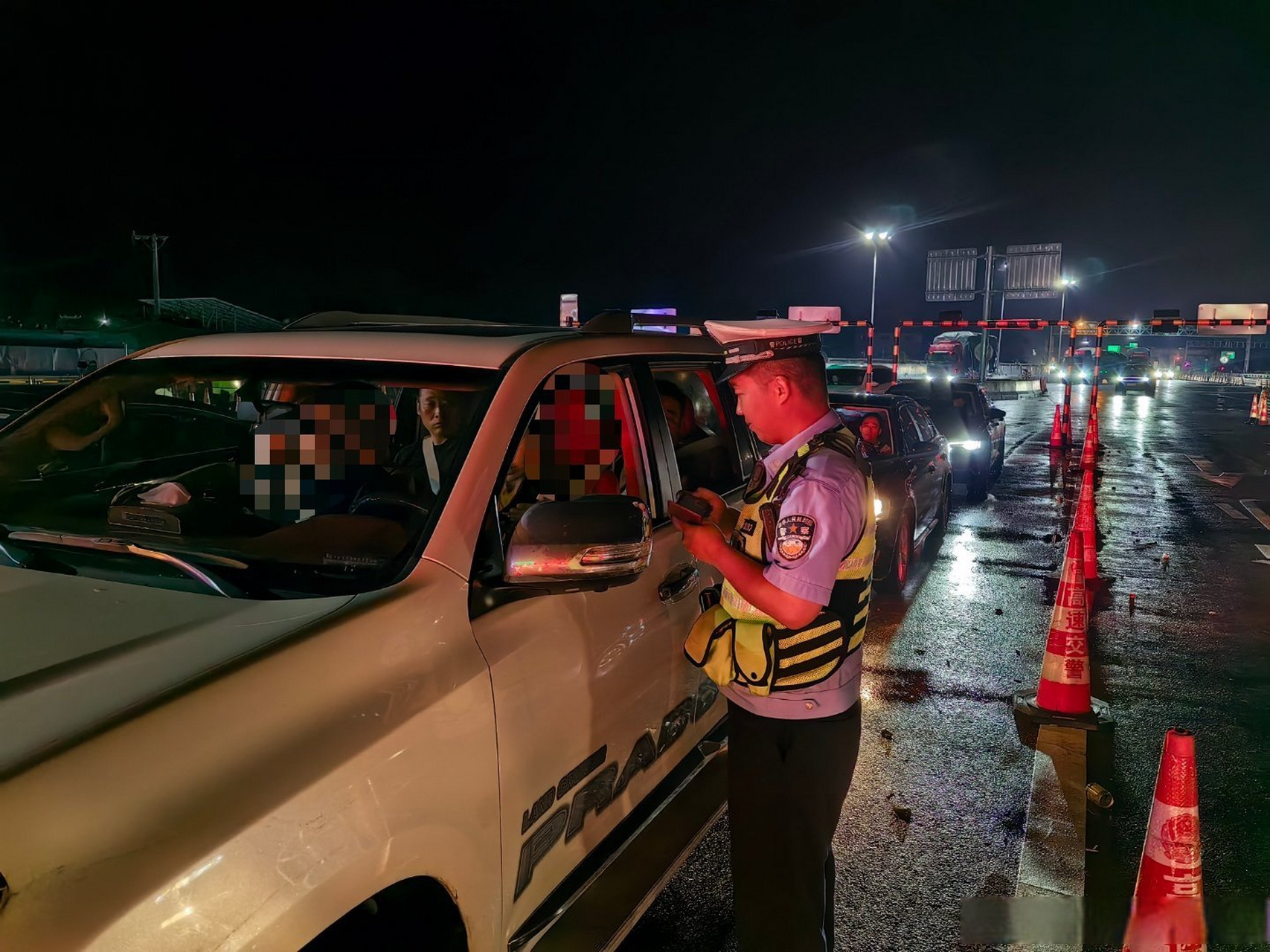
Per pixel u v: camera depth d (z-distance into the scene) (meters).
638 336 3.13
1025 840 3.63
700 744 3.08
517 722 1.96
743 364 2.08
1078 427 24.92
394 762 1.62
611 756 2.40
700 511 2.46
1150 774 4.21
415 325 3.18
